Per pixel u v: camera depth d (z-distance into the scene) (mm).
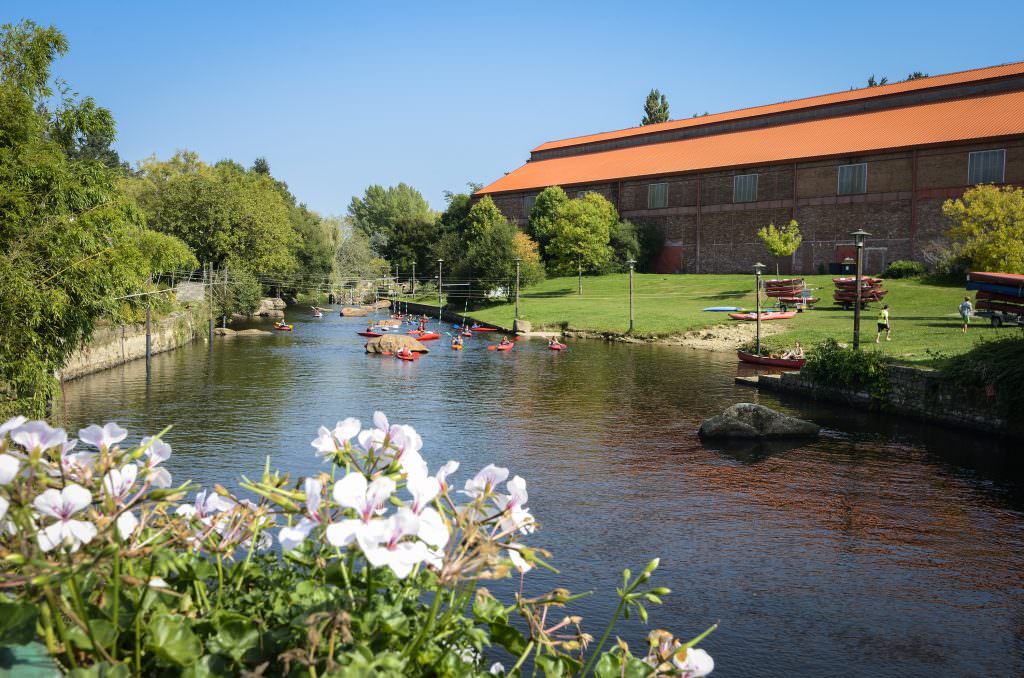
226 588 2510
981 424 27469
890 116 92188
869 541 16547
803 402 35000
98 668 1749
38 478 2033
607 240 101250
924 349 38875
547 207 110062
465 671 2188
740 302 74062
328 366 48844
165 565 2326
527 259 98125
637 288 89875
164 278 75375
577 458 24141
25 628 1701
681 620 12633
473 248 97938
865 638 12086
